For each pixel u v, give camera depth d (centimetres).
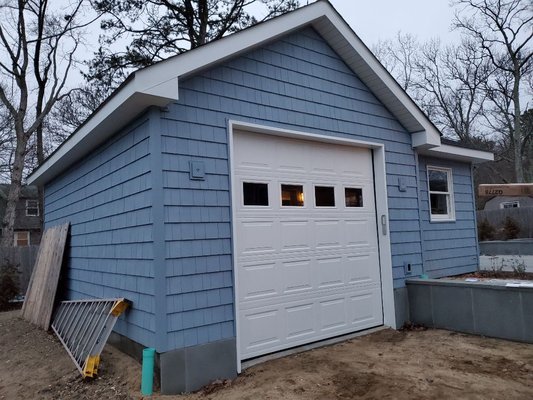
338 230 572
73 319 568
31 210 2538
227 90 456
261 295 474
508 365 421
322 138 548
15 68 1487
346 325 561
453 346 496
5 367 507
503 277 827
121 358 456
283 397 358
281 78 511
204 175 424
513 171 2417
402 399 347
